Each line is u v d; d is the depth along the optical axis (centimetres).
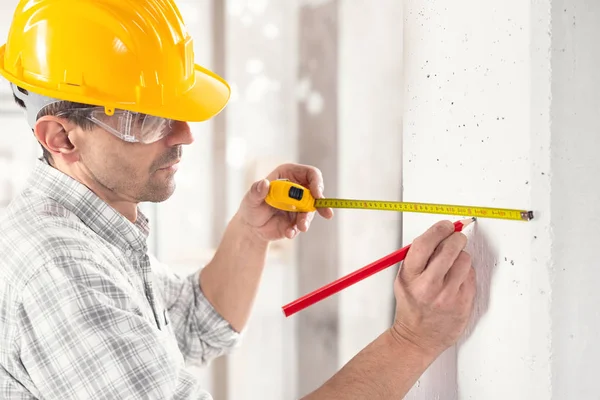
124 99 104
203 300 147
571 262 87
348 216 265
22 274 96
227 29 288
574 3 85
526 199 88
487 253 98
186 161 290
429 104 112
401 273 100
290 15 281
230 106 289
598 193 87
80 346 91
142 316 100
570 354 88
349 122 268
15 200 112
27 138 260
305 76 279
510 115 91
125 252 115
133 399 90
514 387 93
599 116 86
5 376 98
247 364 281
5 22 257
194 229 291
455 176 105
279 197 127
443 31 107
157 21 107
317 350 273
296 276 274
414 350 99
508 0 90
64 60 103
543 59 85
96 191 113
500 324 95
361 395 97
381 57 260
